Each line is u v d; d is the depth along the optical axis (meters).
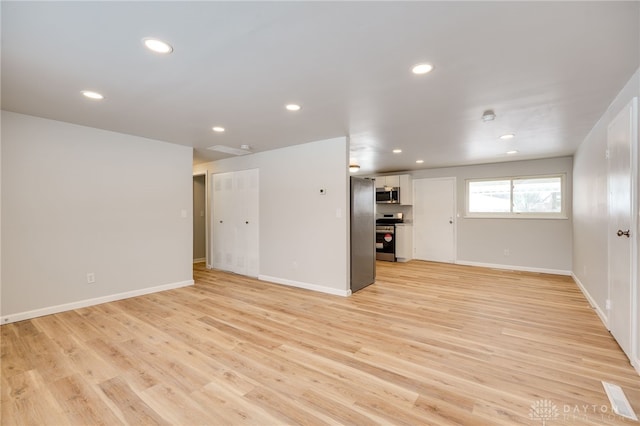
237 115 3.21
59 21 1.62
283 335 2.84
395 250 7.03
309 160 4.49
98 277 3.77
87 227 3.68
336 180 4.20
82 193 3.64
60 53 1.96
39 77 2.31
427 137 4.14
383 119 3.33
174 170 4.56
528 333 2.87
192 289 4.50
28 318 3.22
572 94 2.62
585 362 2.32
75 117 3.30
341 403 1.84
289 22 1.64
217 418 1.71
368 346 2.61
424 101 2.80
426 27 1.69
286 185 4.78
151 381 2.07
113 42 1.83
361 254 4.55
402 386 2.02
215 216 6.01
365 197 4.68
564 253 5.49
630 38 1.78
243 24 1.66
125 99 2.77
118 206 3.96
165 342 2.67
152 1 1.45
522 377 2.12
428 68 2.17
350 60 2.07
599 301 3.33
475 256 6.44
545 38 1.79
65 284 3.50
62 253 3.48
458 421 1.68
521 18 1.60
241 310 3.54
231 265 5.70
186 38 1.80
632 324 2.26
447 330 2.95
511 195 6.05
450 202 6.77
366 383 2.05
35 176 3.29
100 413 1.75
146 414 1.74
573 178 5.21
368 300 3.95
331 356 2.43
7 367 2.24
